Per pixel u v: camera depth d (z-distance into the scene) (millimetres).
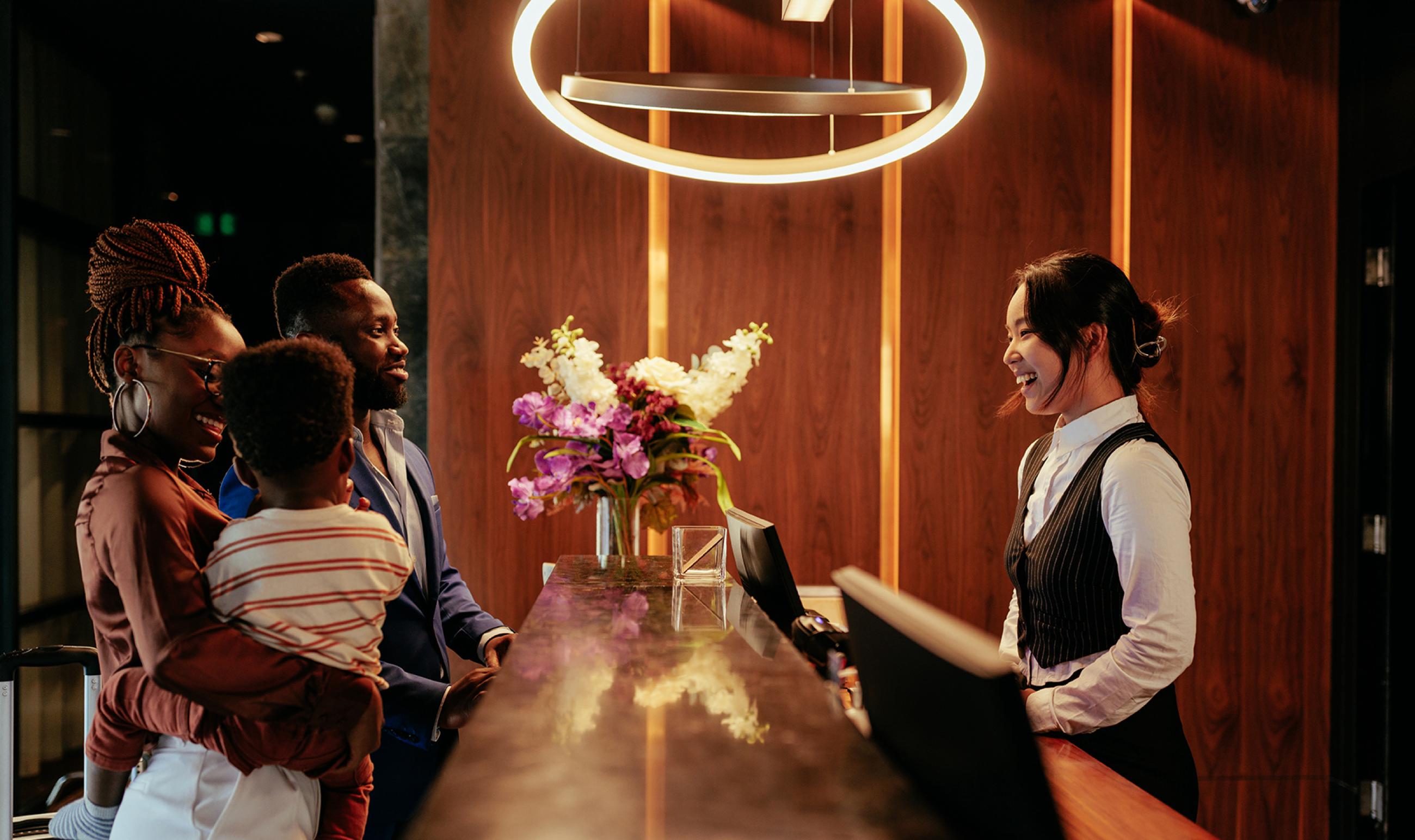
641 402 2420
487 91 3199
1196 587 3307
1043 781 528
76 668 3568
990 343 3293
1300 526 3330
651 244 3238
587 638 1117
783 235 3264
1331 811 3295
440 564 1893
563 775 623
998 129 3293
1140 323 1634
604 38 3205
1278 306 3336
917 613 688
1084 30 3312
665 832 525
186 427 1182
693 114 3229
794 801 582
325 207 3877
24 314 3256
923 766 637
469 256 3195
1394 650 3166
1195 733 3291
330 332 1643
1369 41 3217
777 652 1038
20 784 3273
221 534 1133
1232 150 3324
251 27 3744
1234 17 3318
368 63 3863
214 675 1017
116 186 3736
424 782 1624
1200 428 3314
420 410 3209
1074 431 1628
